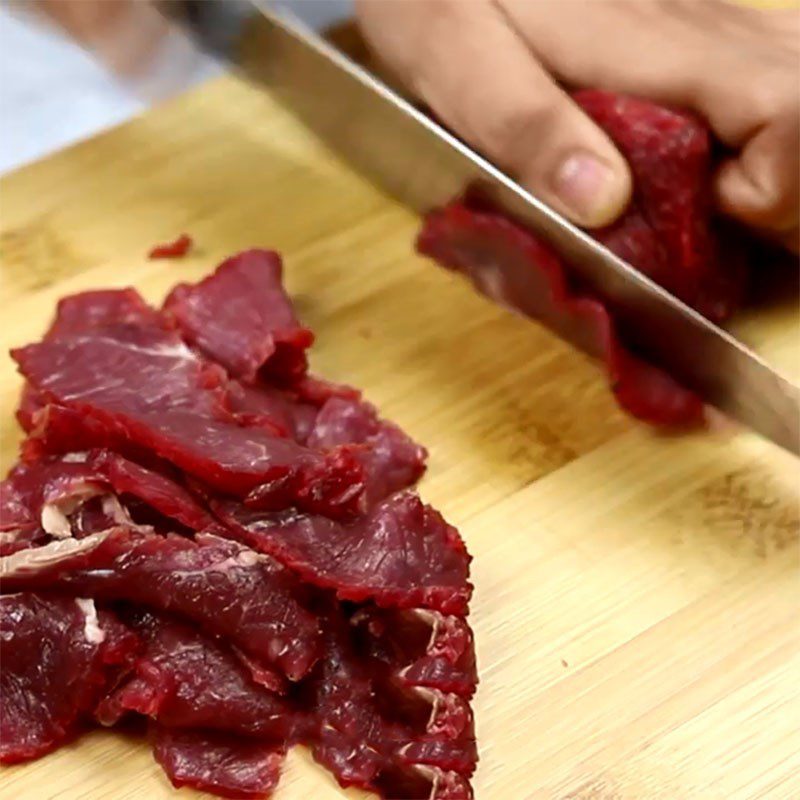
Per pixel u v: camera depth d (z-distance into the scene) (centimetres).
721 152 55
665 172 54
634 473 53
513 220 55
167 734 49
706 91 54
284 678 49
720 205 55
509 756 49
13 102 64
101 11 59
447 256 57
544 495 53
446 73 56
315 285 57
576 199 54
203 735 49
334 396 54
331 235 58
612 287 54
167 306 54
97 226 58
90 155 59
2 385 55
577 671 50
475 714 50
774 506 52
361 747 49
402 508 50
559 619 51
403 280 57
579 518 52
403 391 55
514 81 55
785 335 55
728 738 49
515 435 54
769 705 50
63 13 60
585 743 49
